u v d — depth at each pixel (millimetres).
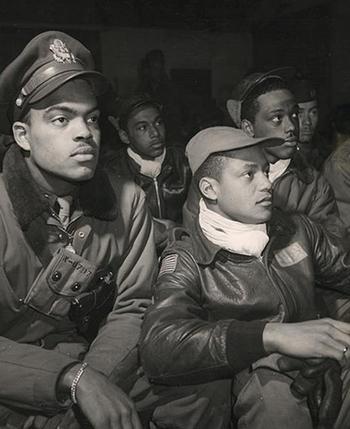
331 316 1491
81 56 1304
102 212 1306
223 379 1264
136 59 2695
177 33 2686
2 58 2553
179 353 1171
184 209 1464
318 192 1819
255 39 2721
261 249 1306
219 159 1302
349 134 2334
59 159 1196
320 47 2793
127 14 2654
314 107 2090
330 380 1189
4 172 1279
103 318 1374
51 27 2594
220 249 1309
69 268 1269
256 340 1139
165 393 1308
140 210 1394
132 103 2027
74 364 1198
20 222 1240
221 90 2727
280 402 1203
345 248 1431
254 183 1292
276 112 1709
